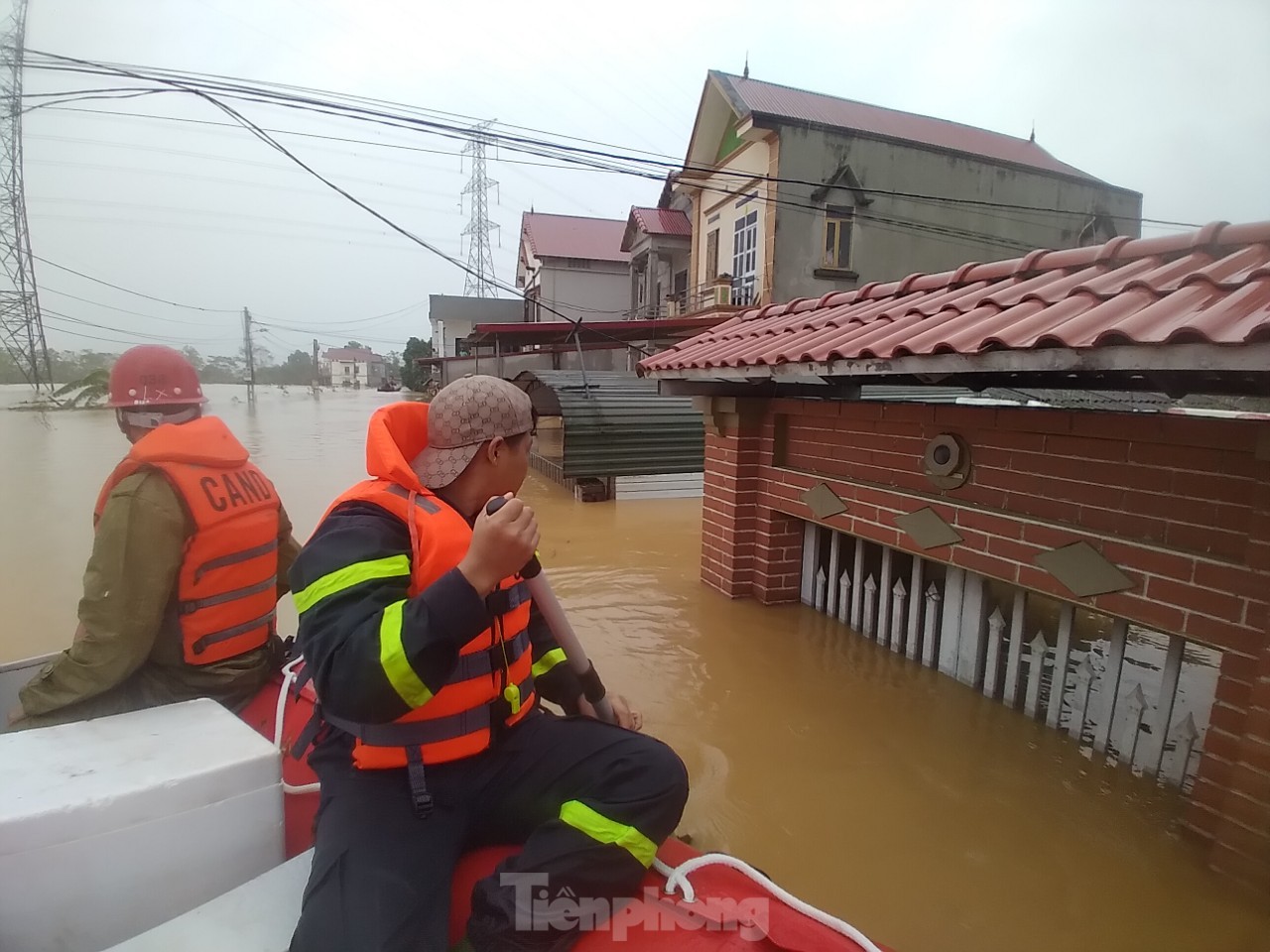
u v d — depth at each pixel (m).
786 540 5.38
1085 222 20.50
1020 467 3.47
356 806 1.66
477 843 1.88
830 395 5.35
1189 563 2.75
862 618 4.82
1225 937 2.31
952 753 3.39
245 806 1.84
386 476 1.75
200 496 2.45
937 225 18.47
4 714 2.84
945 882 2.56
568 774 1.80
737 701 3.89
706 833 2.81
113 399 2.58
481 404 1.82
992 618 3.90
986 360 2.72
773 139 16.80
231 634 2.62
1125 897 2.48
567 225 31.22
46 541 8.14
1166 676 3.05
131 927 1.72
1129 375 3.10
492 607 1.81
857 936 1.62
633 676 4.18
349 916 1.44
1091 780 3.16
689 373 4.80
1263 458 2.47
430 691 1.45
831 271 17.45
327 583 1.54
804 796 3.05
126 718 2.07
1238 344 1.99
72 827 1.61
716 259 19.88
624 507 9.66
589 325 15.48
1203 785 2.70
